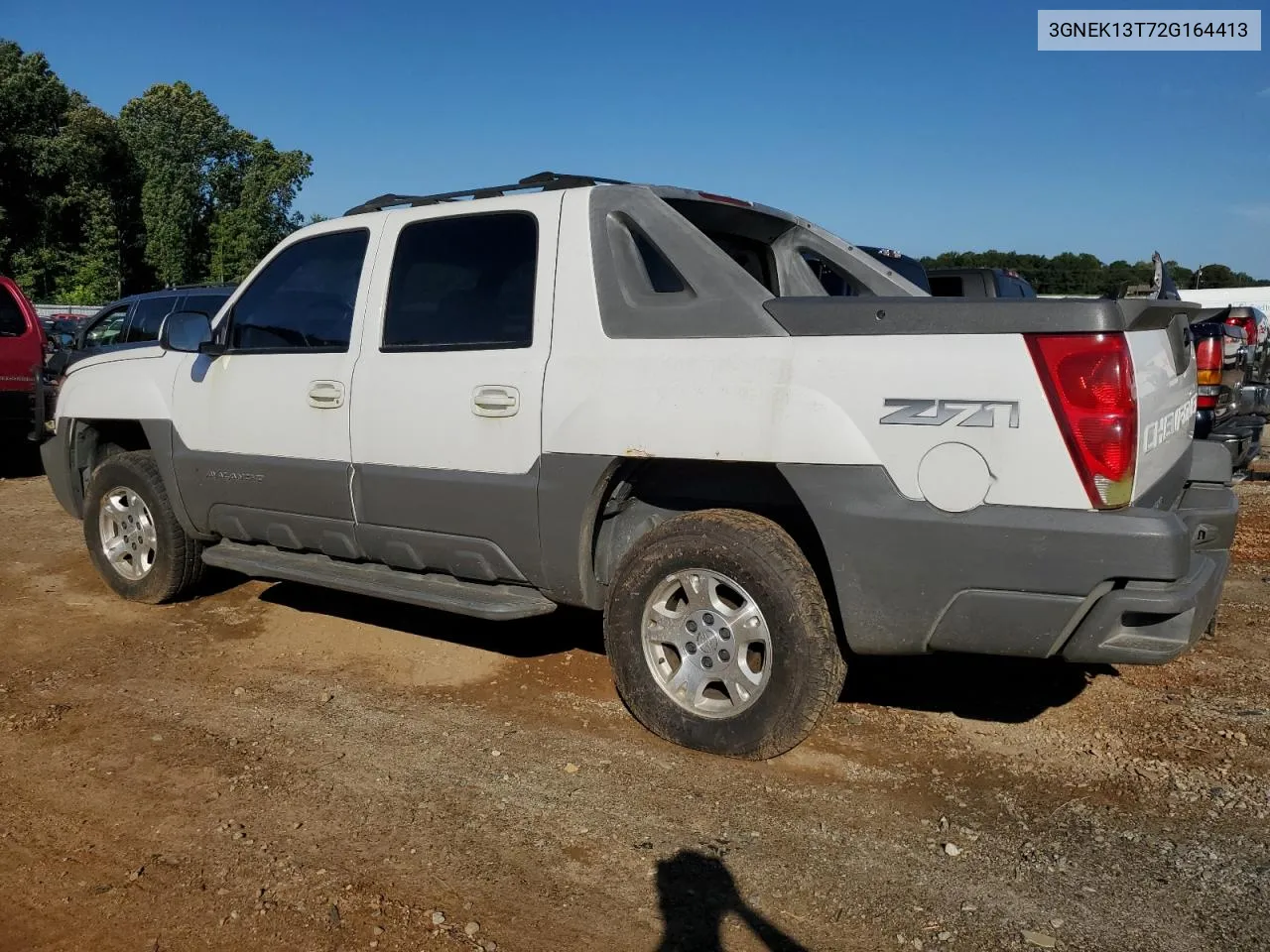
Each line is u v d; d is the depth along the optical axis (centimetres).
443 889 286
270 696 432
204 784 349
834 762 364
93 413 562
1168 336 359
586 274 385
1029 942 261
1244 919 270
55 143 4481
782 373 338
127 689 440
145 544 559
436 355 420
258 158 5591
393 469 428
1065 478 302
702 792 342
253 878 291
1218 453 415
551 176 413
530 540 394
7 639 509
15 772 360
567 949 259
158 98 5572
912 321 321
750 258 505
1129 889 285
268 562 483
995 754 371
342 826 321
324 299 468
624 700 386
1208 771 355
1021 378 305
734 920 271
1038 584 307
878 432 323
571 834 316
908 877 292
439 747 380
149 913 274
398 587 432
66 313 3231
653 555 371
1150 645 307
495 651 488
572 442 376
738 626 357
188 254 5606
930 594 322
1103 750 373
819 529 334
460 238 425
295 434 462
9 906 278
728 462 355
